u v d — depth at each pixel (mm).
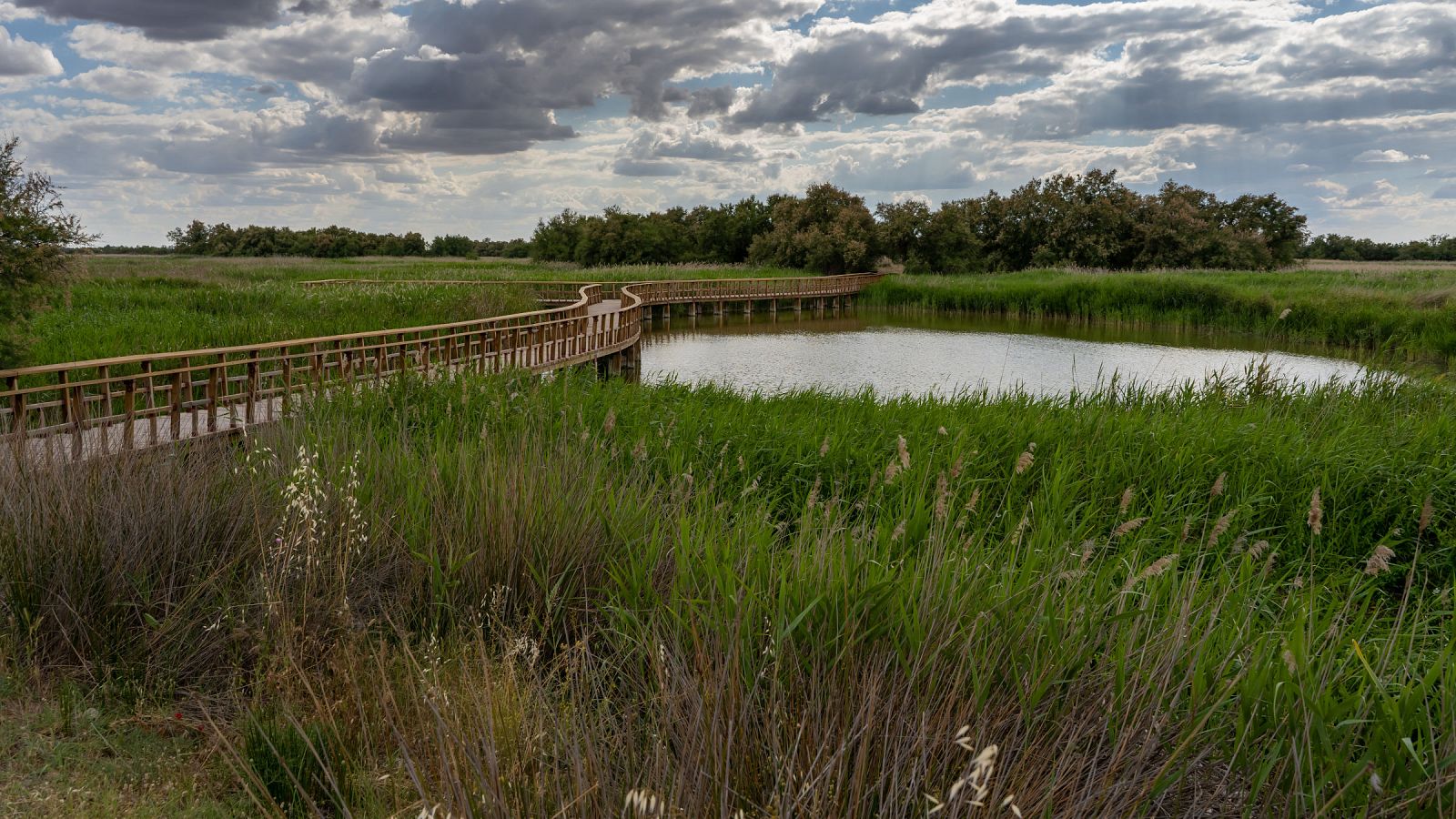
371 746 3535
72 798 3324
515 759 2795
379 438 8453
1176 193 71938
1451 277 42156
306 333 18797
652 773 2771
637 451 6762
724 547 4547
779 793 2627
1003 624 3373
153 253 114625
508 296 30016
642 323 37969
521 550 5039
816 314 42906
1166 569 3645
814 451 8898
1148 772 2777
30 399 11094
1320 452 8023
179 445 7312
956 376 22297
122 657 4438
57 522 4863
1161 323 35125
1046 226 67188
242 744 3680
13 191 7934
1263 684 2887
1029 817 2527
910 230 62188
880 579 3625
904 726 2879
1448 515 7051
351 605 4828
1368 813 2455
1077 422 9438
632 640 4090
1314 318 28953
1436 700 3006
